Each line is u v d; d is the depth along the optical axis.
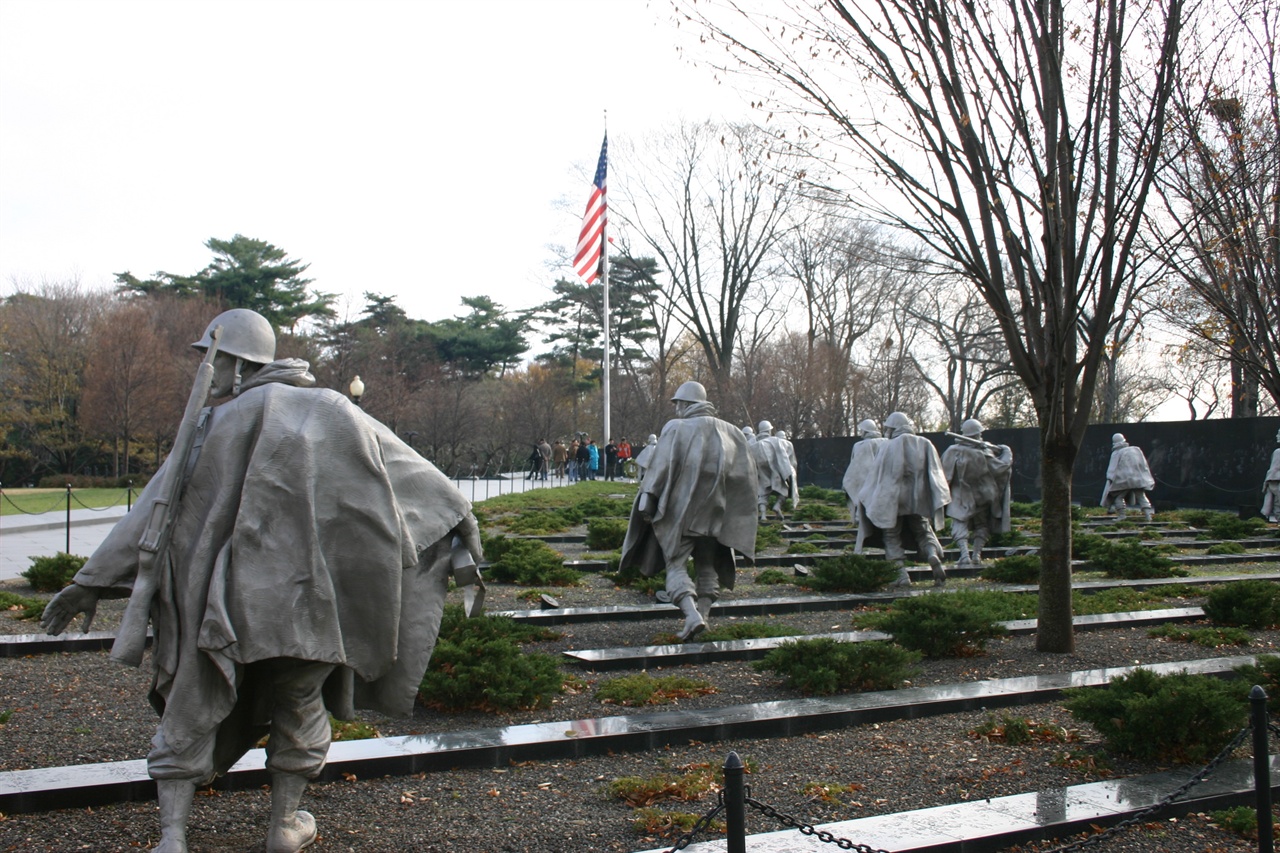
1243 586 11.88
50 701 7.67
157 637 4.45
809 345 55.31
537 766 6.44
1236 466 31.08
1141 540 22.19
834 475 47.69
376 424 5.04
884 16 9.42
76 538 22.28
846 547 21.00
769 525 25.31
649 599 13.23
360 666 4.67
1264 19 10.69
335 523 4.58
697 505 10.28
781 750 6.86
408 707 4.97
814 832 4.07
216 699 4.33
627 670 9.37
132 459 58.28
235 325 4.78
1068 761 6.52
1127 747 6.60
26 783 5.49
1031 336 9.98
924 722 7.61
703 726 7.00
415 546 4.87
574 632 11.16
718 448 10.36
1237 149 10.91
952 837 5.14
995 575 15.73
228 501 4.45
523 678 7.77
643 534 10.88
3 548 19.86
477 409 64.25
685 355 72.88
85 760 6.19
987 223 9.95
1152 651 10.19
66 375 56.94
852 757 6.69
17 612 11.41
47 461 58.50
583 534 22.41
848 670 8.25
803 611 12.99
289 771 4.60
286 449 4.50
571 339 83.50
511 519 24.88
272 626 4.30
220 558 4.35
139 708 7.46
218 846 4.93
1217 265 11.09
